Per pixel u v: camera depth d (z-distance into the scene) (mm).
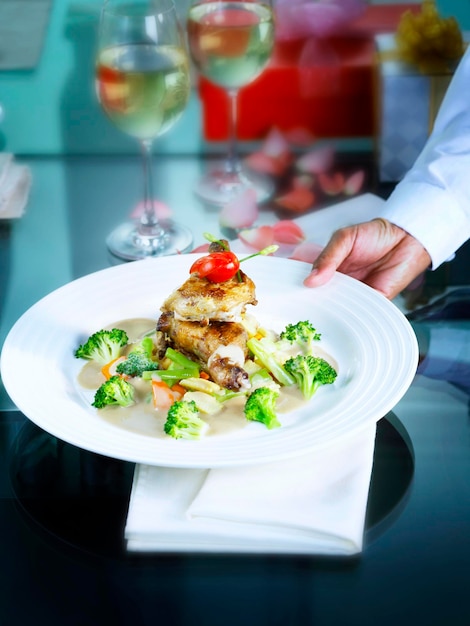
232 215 1146
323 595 722
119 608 715
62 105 1307
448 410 861
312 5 1235
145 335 936
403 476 804
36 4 1361
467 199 1066
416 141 1199
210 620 707
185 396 845
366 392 839
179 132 1318
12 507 787
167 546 753
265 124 1314
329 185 1207
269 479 779
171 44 1058
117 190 1219
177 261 1011
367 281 1037
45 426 805
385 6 1299
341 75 1271
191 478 790
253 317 935
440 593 720
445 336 946
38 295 1021
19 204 1171
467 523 767
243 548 751
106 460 828
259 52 1149
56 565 744
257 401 821
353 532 743
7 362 872
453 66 1186
